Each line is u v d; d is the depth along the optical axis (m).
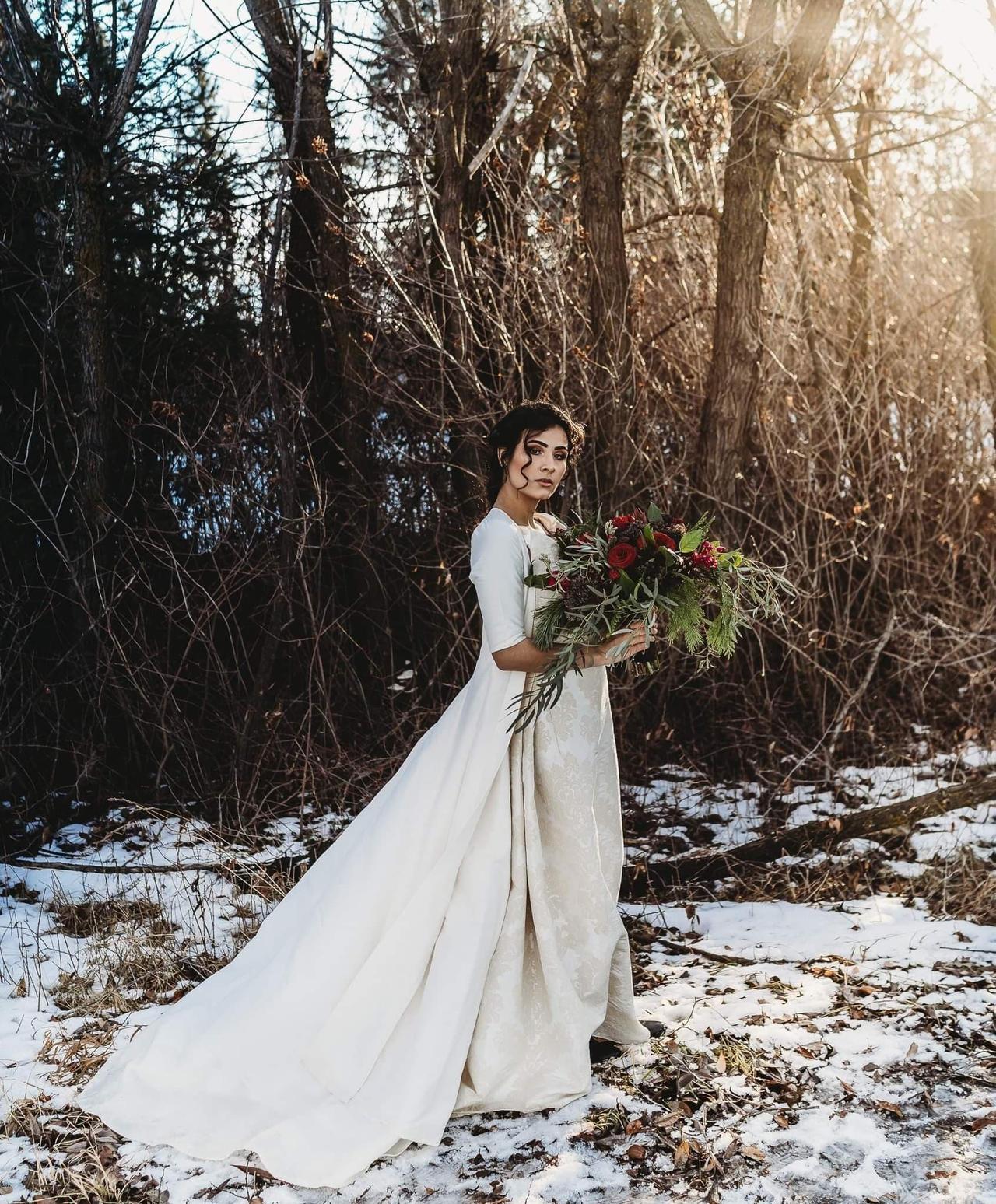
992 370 6.62
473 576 2.82
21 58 5.32
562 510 5.82
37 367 5.76
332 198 5.89
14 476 5.63
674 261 6.93
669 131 7.22
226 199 6.13
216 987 2.96
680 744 6.09
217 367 6.08
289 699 6.11
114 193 6.00
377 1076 2.63
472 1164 2.47
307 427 6.05
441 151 5.75
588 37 5.77
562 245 6.02
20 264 5.70
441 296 5.68
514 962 2.71
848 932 3.86
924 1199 2.27
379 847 2.78
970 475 6.94
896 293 7.01
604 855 2.87
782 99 5.66
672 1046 2.95
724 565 2.76
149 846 5.07
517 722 2.73
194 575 6.01
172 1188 2.42
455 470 6.11
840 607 6.57
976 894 4.16
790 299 6.68
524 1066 2.70
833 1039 2.97
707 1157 2.44
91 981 3.57
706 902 4.35
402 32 5.89
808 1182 2.35
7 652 5.58
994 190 6.73
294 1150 2.49
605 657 2.71
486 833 2.75
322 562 6.23
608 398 5.89
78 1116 2.71
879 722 6.27
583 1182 2.38
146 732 5.81
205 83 6.25
